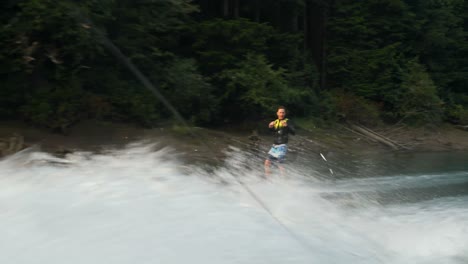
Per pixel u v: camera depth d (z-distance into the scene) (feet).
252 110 58.23
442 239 23.09
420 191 35.24
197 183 27.09
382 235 23.24
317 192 31.71
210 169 34.68
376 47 79.71
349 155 54.19
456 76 93.20
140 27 48.83
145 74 51.80
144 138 44.29
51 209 20.22
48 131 42.34
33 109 42.14
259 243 18.86
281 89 58.29
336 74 76.64
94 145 39.93
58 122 42.34
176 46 57.11
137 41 49.93
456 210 29.09
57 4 41.57
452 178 41.86
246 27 58.18
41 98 42.88
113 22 47.70
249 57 57.47
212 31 56.03
